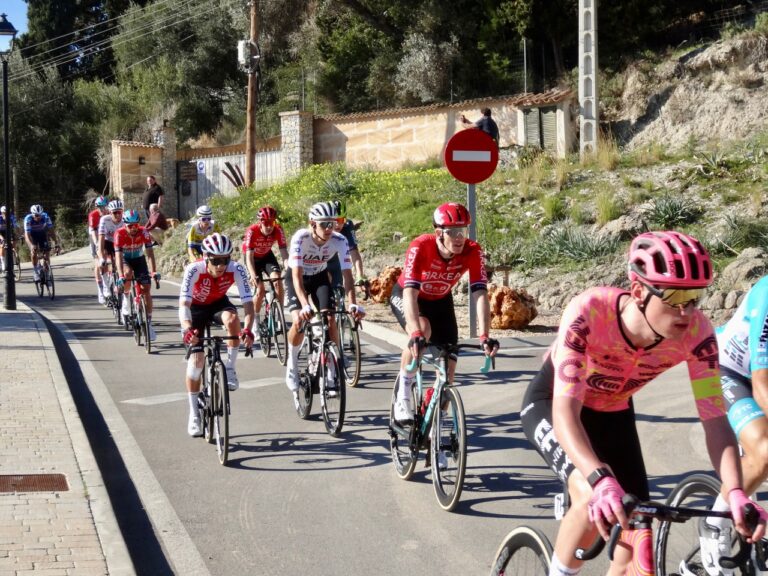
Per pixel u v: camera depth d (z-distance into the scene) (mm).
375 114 25438
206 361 6762
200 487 5699
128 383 9125
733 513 2607
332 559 4500
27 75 38812
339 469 6066
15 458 5805
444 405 5309
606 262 14102
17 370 9008
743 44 22609
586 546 2779
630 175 17312
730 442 2830
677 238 2689
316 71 32375
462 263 5836
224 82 38344
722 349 4023
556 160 19594
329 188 21016
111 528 4566
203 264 6715
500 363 9688
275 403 8117
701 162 16859
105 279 14594
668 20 25375
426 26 29062
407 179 20891
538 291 13883
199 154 31266
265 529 4938
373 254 16875
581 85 19969
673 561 3320
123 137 36438
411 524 4984
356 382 8852
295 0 33969
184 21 38875
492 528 4887
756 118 21500
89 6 49750
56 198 37375
